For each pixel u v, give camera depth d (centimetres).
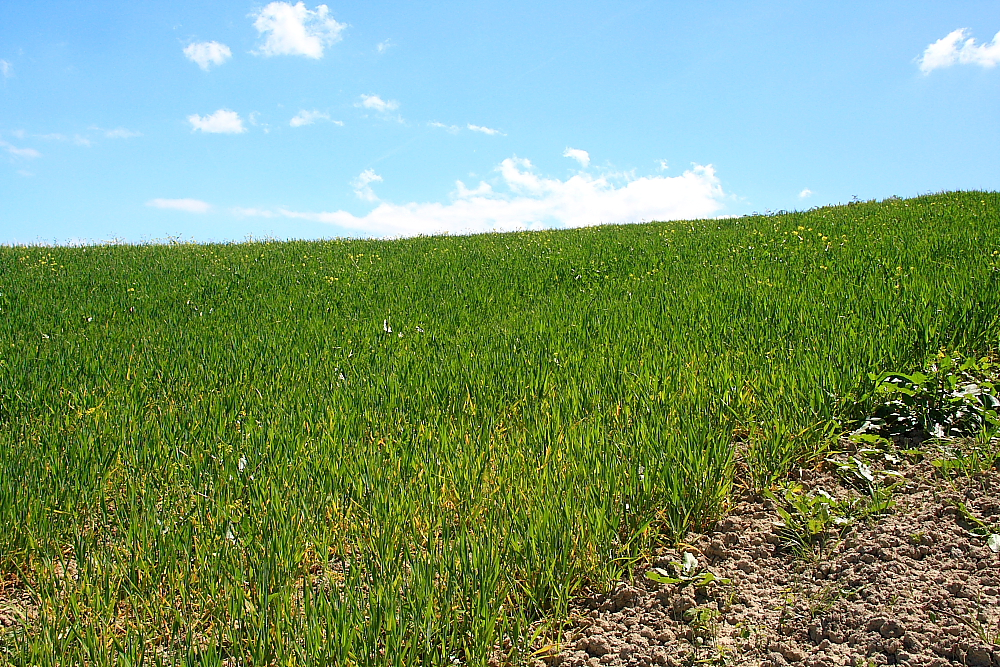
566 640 262
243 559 297
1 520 328
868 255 989
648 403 436
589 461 363
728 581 287
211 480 372
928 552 288
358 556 304
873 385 427
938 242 1034
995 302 554
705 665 243
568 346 632
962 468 345
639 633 263
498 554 282
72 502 353
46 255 1645
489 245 1677
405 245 1791
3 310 978
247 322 877
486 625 248
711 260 1141
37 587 293
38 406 518
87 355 682
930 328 500
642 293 891
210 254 1667
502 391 511
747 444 396
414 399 498
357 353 675
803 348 522
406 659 237
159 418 484
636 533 307
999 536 286
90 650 239
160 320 912
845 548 300
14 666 239
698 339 601
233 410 497
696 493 333
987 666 226
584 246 1497
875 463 365
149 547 307
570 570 282
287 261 1506
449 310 893
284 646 241
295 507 330
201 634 261
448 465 373
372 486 352
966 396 403
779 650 247
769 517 331
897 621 250
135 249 1822
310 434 436
